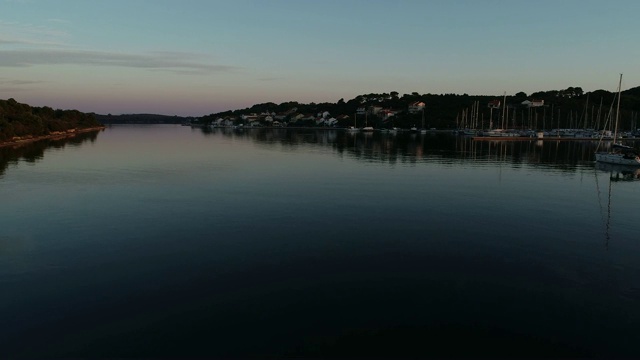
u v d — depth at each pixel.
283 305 16.73
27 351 13.84
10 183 42.03
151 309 16.39
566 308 16.61
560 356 13.65
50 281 18.84
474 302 17.05
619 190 40.44
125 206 32.28
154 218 28.92
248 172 51.28
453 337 14.64
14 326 15.20
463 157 71.00
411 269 20.31
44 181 43.41
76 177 46.28
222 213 30.34
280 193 37.62
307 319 15.70
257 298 17.30
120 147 92.06
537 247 23.55
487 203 34.06
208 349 13.95
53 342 14.30
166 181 43.88
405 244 23.88
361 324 15.38
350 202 34.09
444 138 134.12
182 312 16.17
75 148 87.19
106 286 18.38
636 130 143.38
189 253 22.28
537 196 37.09
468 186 41.78
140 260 21.30
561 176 49.38
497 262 21.28
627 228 27.30
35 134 114.06
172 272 19.84
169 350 13.89
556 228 27.19
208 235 25.30
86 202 33.56
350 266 20.64
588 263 21.25
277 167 56.53
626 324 15.49
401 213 30.62
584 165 60.28
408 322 15.53
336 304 16.83
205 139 132.38
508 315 16.06
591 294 17.81
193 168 55.06
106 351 13.84
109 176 47.22
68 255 21.95
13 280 18.94
